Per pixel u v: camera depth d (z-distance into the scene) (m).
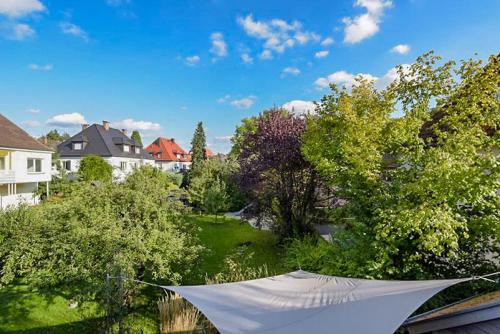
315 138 9.02
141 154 50.50
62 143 44.25
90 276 7.18
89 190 9.04
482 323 3.50
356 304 3.94
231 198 22.56
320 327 3.48
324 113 9.16
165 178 22.92
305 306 4.15
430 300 6.04
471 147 6.26
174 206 9.52
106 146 42.25
